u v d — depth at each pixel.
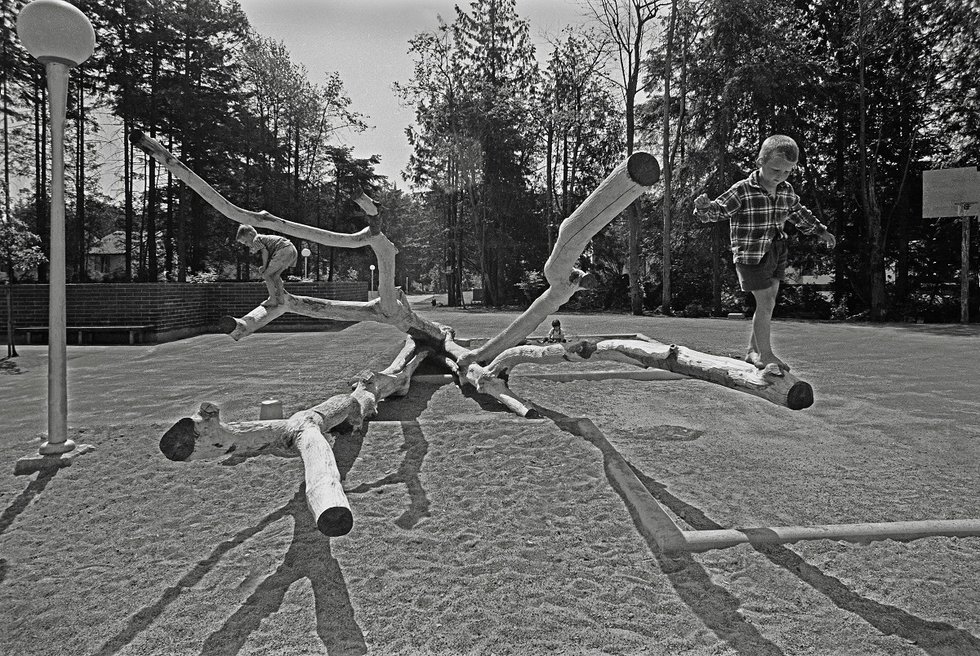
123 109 29.64
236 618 2.78
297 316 19.55
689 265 30.23
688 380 8.46
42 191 29.91
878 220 24.78
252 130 33.97
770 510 3.92
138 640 2.63
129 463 4.91
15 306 17.75
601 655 2.48
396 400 7.04
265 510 3.98
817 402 7.00
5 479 4.60
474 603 2.87
